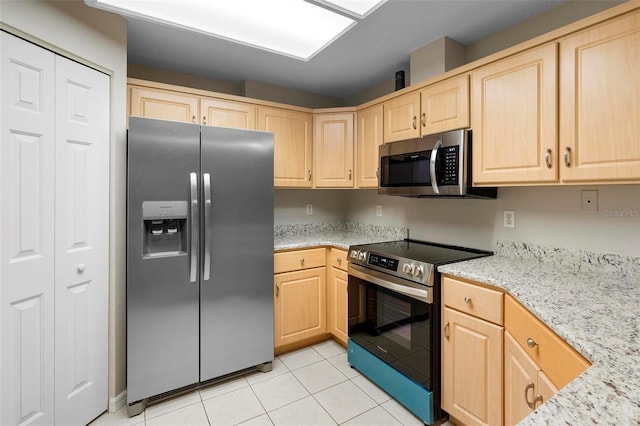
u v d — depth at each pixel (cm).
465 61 227
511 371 138
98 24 173
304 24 184
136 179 182
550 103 149
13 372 141
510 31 203
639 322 101
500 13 188
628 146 125
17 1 136
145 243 190
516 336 134
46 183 152
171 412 186
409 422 179
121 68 187
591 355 82
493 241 211
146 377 187
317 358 251
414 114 225
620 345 86
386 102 251
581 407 59
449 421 179
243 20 179
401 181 227
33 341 148
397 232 287
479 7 182
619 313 109
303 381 219
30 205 146
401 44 226
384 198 304
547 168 151
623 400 61
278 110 275
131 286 182
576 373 93
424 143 208
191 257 196
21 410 144
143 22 196
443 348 175
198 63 257
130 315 182
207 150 203
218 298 209
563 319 104
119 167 187
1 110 134
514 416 136
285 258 251
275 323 247
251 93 295
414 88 223
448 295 172
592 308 114
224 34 195
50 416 155
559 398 62
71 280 164
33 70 145
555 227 180
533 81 156
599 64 133
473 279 157
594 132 135
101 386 181
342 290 257
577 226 171
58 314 158
